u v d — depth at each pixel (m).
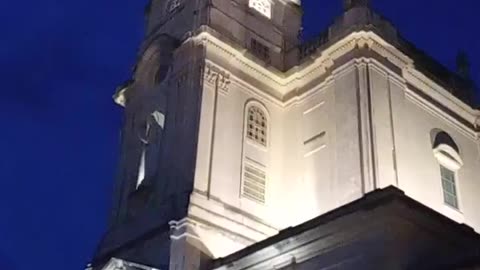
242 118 33.81
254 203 32.41
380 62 32.81
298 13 40.22
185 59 34.62
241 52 34.97
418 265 23.70
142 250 30.97
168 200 31.11
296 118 34.78
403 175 31.28
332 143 32.12
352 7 34.41
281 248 26.67
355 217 24.75
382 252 23.64
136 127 36.81
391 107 32.22
